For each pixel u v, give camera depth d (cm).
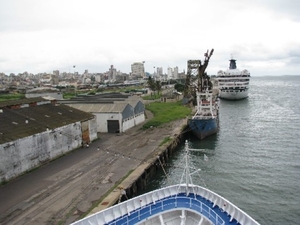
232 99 15562
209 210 2134
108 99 8894
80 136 5350
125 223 2039
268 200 3594
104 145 5500
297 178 4275
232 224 1969
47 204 2966
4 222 2616
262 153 5644
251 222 1850
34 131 4247
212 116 7294
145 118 8669
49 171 4000
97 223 2003
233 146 6262
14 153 3725
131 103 7700
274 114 10556
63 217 2688
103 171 3981
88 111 6819
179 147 6297
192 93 11675
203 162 5194
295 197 3653
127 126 7094
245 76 15550
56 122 4947
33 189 3359
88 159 4572
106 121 6738
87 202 2995
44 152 4322
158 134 6506
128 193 3375
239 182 4191
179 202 2320
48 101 5962
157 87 15225
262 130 7781
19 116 4722
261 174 4491
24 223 2597
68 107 6119
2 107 4819
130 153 4919
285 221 3111
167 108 10675
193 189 2472
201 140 6906
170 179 4353
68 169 4075
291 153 5575
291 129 7762
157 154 4834
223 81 15525
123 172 3938
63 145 4816
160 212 2178
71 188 3378
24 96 11881
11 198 3116
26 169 3941
